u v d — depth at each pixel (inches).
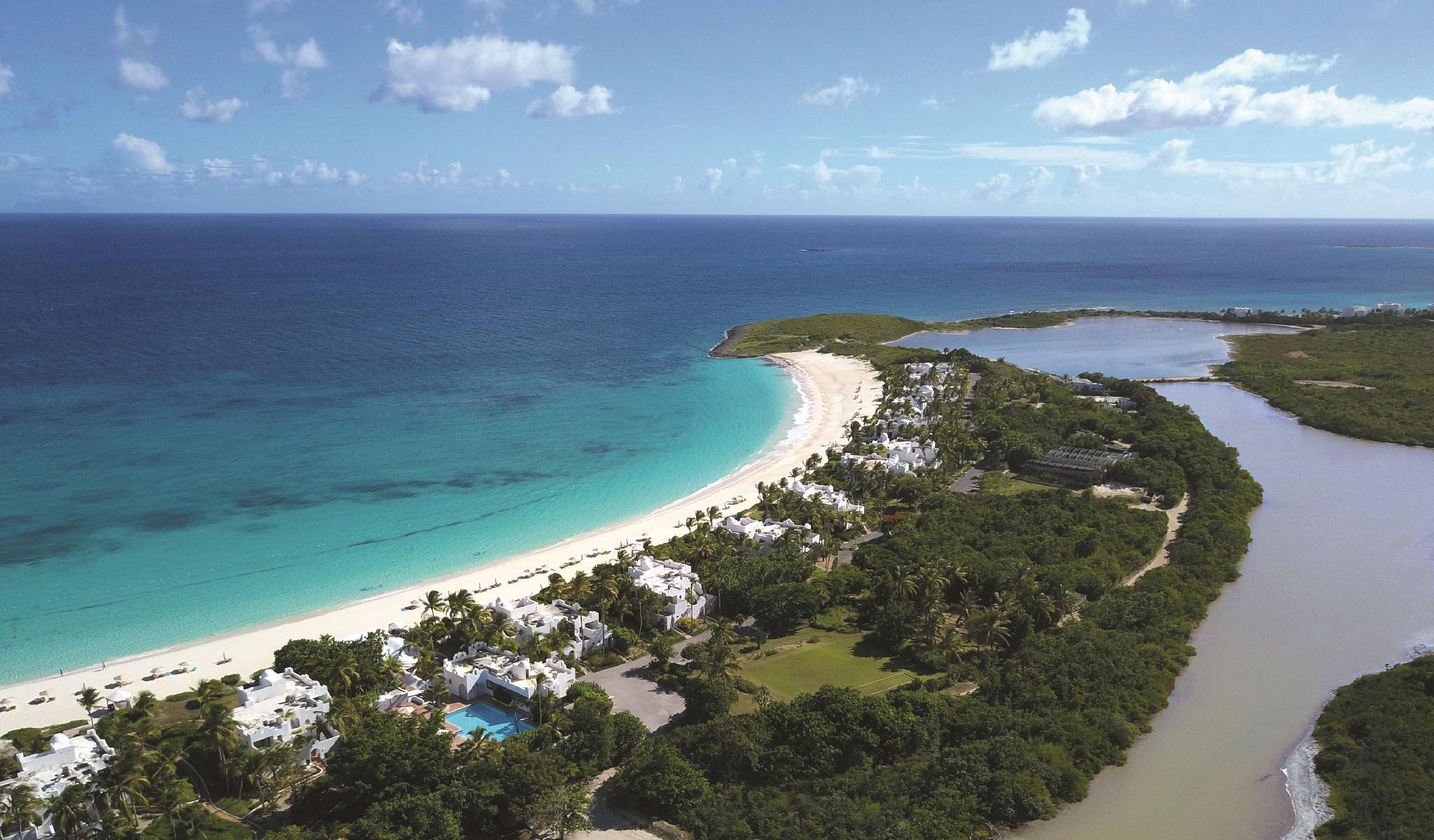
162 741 3850.9
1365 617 5497.1
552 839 3457.2
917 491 7258.9
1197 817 3693.4
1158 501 7327.8
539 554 6235.2
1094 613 5172.2
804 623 5383.9
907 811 3535.9
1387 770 3836.1
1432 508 7436.0
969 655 4916.3
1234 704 4544.8
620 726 3959.2
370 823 3267.7
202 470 7736.2
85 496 7057.1
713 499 7332.7
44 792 3435.0
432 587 5728.3
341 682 4237.2
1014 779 3700.8
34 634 5027.1
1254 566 6235.2
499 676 4498.0
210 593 5580.7
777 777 3752.5
